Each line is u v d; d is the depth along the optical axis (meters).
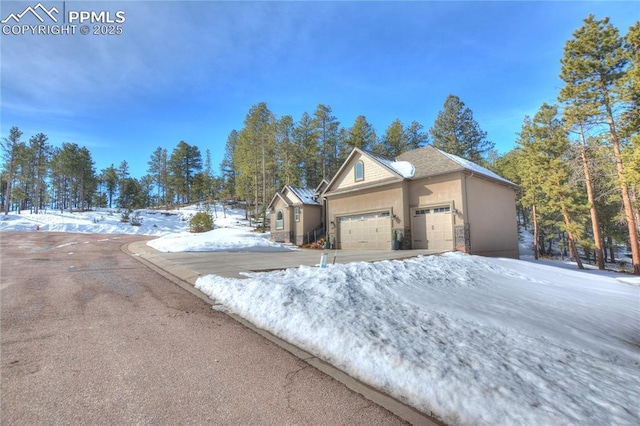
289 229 24.48
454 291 6.77
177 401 2.66
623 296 8.32
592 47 16.56
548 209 23.34
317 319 4.29
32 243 17.72
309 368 3.38
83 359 3.37
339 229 19.83
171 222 44.75
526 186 25.19
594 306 6.62
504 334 4.17
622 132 15.52
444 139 36.56
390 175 17.02
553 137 19.83
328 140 39.72
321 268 7.59
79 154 49.09
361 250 16.91
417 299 5.66
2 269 8.95
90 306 5.35
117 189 71.69
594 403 2.64
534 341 3.99
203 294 6.45
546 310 5.82
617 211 23.80
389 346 3.51
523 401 2.60
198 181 60.94
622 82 14.83
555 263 20.22
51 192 56.66
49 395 2.67
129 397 2.69
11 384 2.81
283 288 5.41
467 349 3.58
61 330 4.20
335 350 3.62
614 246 29.73
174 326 4.49
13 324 4.37
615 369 3.44
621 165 16.16
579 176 19.55
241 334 4.29
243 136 42.34
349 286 6.00
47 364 3.22
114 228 36.19
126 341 3.90
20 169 48.12
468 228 14.62
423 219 16.06
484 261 11.12
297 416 2.52
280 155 39.81
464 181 14.91
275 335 4.29
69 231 32.69
